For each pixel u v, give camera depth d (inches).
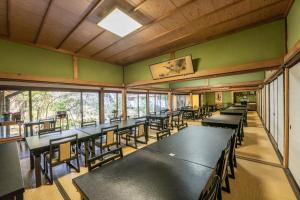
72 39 123.5
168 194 42.2
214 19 97.7
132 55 169.2
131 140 189.5
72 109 253.6
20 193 43.9
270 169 106.1
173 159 65.9
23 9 82.8
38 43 130.3
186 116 380.5
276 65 97.5
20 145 164.2
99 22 93.7
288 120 102.9
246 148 149.1
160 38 125.0
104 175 53.1
